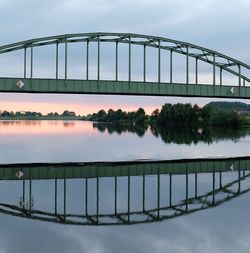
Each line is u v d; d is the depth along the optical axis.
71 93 71.81
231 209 27.62
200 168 47.62
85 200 30.48
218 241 20.62
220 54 79.25
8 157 55.66
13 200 30.16
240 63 80.50
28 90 68.31
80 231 22.55
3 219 24.81
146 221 24.72
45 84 69.06
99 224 24.05
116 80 72.81
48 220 24.81
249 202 29.86
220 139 91.75
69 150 65.38
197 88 78.88
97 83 71.62
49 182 37.91
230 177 41.62
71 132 120.50
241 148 71.31
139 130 140.75
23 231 22.38
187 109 186.50
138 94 74.88
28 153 60.53
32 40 67.56
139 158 55.84
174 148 69.81
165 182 38.38
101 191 33.84
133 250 19.34
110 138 93.38
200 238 21.14
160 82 76.00
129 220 24.95
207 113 177.12
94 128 160.25
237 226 23.31
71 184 36.97
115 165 49.28
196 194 32.88
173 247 19.77
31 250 19.25
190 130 138.88
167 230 22.70
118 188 35.28
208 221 24.52
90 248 19.62
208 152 64.44
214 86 80.06
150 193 33.16
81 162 51.47
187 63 78.19
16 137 92.75
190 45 77.62
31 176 41.09
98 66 71.62
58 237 21.36
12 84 67.56
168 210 27.47
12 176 40.97
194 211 27.14
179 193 33.22
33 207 28.12
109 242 20.56
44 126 176.75
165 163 51.50
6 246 19.78
